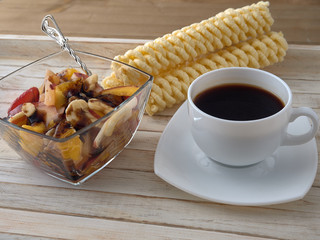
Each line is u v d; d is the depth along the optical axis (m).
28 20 0.75
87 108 0.37
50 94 0.39
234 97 0.40
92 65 0.47
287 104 0.37
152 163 0.43
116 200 0.39
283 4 0.78
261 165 0.40
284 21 0.73
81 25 0.72
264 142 0.37
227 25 0.51
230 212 0.37
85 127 0.35
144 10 0.76
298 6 0.77
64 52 0.47
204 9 0.75
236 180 0.39
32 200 0.40
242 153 0.37
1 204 0.39
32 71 0.46
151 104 0.47
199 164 0.41
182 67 0.51
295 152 0.41
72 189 0.40
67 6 0.80
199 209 0.38
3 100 0.43
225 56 0.51
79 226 0.37
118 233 0.36
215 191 0.38
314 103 0.49
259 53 0.52
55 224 0.37
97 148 0.37
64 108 0.39
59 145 0.34
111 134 0.37
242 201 0.36
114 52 0.60
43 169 0.40
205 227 0.36
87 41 0.59
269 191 0.37
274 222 0.36
